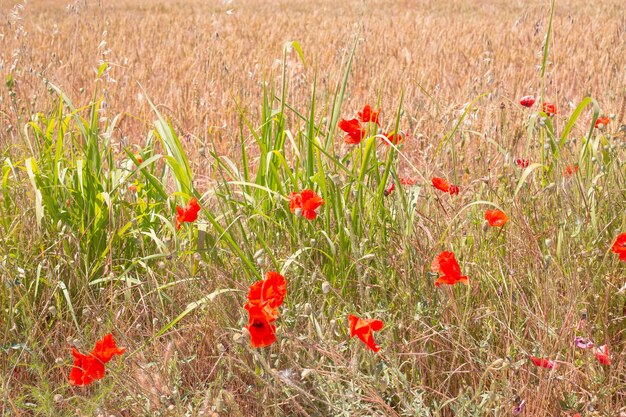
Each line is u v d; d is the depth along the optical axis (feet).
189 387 8.77
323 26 51.03
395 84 27.61
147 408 7.87
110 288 10.33
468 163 15.14
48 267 10.09
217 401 7.23
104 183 12.19
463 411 7.57
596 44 37.47
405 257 9.70
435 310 9.29
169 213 11.71
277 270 9.71
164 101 24.81
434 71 30.48
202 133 19.03
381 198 10.94
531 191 12.03
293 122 19.39
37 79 22.54
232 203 11.03
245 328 6.87
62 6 74.84
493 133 15.20
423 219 11.16
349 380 8.00
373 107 22.16
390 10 68.49
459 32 46.44
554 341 8.65
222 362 8.84
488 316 9.17
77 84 26.58
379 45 39.29
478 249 10.52
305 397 7.81
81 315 10.47
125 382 8.23
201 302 9.04
